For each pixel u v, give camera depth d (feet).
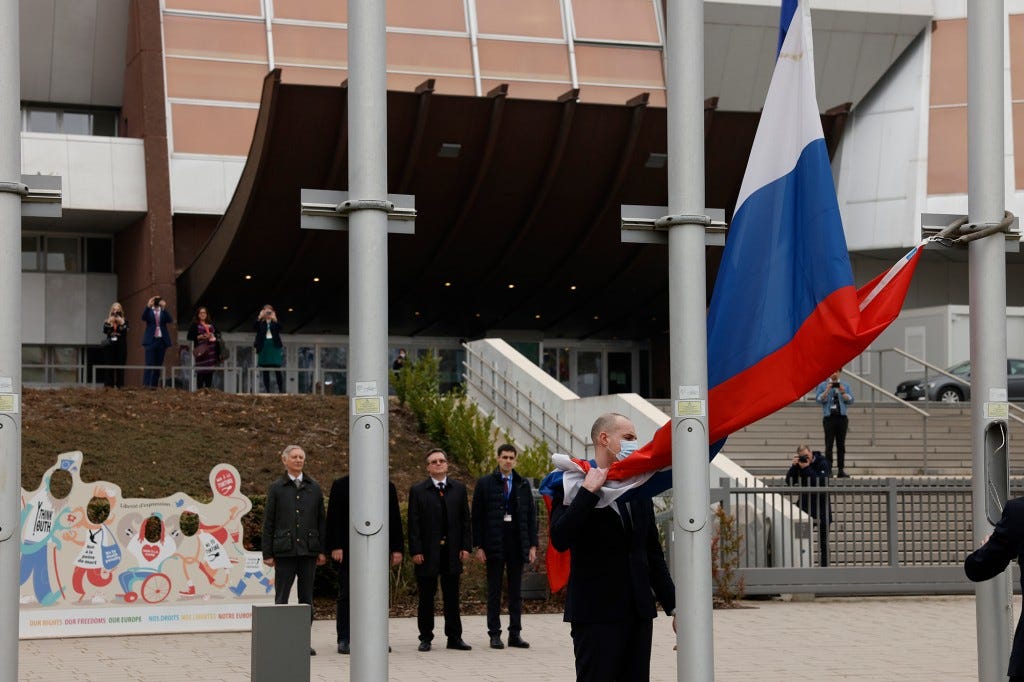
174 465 66.18
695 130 23.29
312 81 118.83
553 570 36.58
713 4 121.19
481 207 103.55
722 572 52.90
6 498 20.99
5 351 21.13
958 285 130.41
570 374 139.23
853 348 23.00
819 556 55.47
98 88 130.41
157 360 90.27
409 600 51.21
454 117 95.71
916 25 126.62
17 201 21.48
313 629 45.62
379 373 21.91
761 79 124.16
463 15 119.34
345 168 96.68
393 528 40.27
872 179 126.82
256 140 95.09
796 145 24.38
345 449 72.28
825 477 61.16
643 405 67.46
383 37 22.31
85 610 43.70
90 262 127.95
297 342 130.21
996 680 26.04
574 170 100.94
